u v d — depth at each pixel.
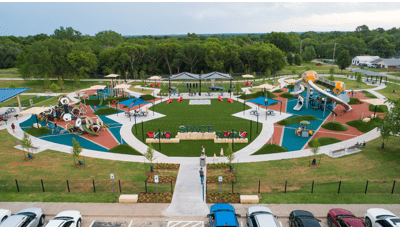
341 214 18.38
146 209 20.86
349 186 24.17
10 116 50.25
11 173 27.58
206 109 54.69
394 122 31.64
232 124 44.66
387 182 25.17
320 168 28.47
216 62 103.69
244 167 29.00
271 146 34.09
